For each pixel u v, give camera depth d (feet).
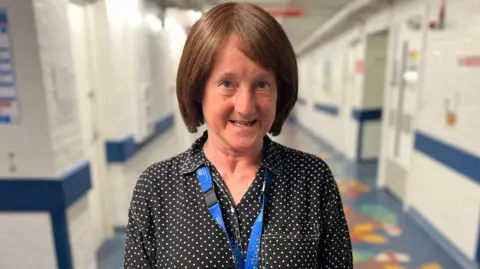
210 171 2.60
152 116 13.19
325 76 26.18
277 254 2.34
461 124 8.47
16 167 6.11
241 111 2.23
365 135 18.35
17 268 6.59
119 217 10.27
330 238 2.59
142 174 2.72
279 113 2.64
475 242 7.96
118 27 9.73
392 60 13.02
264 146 2.72
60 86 6.33
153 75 13.46
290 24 22.16
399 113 12.46
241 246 2.40
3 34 5.59
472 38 7.99
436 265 8.39
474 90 7.95
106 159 9.91
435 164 9.76
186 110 2.61
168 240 2.44
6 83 5.78
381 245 9.38
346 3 15.89
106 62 9.50
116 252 9.27
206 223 2.41
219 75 2.23
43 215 6.34
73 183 6.62
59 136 6.31
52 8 6.09
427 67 10.22
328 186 2.65
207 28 2.23
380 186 14.20
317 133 29.09
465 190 8.33
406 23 11.81
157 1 13.97
